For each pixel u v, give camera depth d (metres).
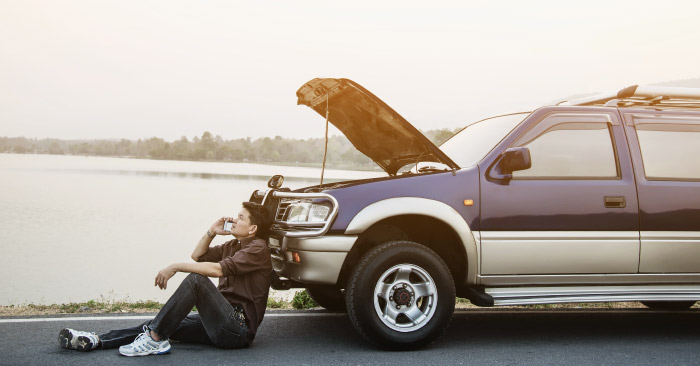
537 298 4.41
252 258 4.24
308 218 4.39
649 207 4.76
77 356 4.00
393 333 4.28
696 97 5.19
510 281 4.55
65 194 151.62
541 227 4.59
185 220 91.56
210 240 4.55
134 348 4.01
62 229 77.44
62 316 5.38
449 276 4.40
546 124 4.83
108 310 5.71
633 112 5.00
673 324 5.58
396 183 4.47
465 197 4.50
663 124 5.03
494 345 4.63
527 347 4.58
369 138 5.41
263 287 4.35
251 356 4.15
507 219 4.54
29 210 106.56
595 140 4.87
